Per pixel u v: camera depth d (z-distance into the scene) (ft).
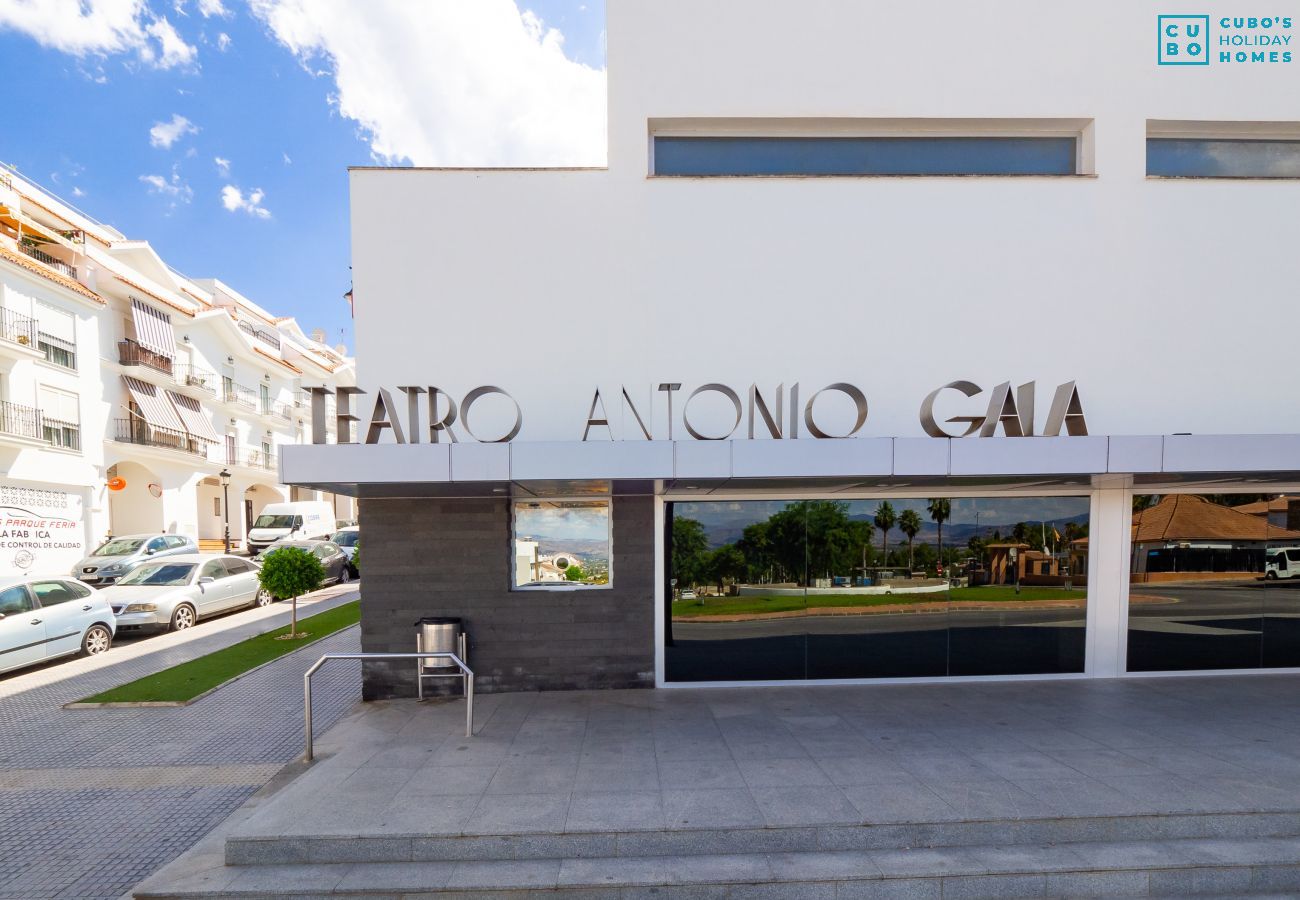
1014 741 17.56
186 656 29.96
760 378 23.31
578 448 17.28
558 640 22.63
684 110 23.36
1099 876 12.33
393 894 12.03
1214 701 21.06
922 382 23.47
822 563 23.50
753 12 23.49
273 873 12.57
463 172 22.84
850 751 16.96
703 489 22.25
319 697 23.67
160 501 81.10
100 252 75.10
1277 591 24.34
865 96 23.63
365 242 22.66
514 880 12.18
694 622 23.20
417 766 16.22
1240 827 13.48
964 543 23.79
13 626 26.55
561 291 23.02
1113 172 23.75
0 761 18.47
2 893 12.59
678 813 13.66
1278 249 24.11
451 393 22.74
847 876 12.23
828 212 23.48
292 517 71.72
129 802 16.11
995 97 23.71
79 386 67.46
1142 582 24.14
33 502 61.82
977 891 12.30
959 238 23.65
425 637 21.68
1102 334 23.70
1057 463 17.54
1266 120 23.97
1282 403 23.91
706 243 23.34
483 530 22.39
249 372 103.19
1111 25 23.81
